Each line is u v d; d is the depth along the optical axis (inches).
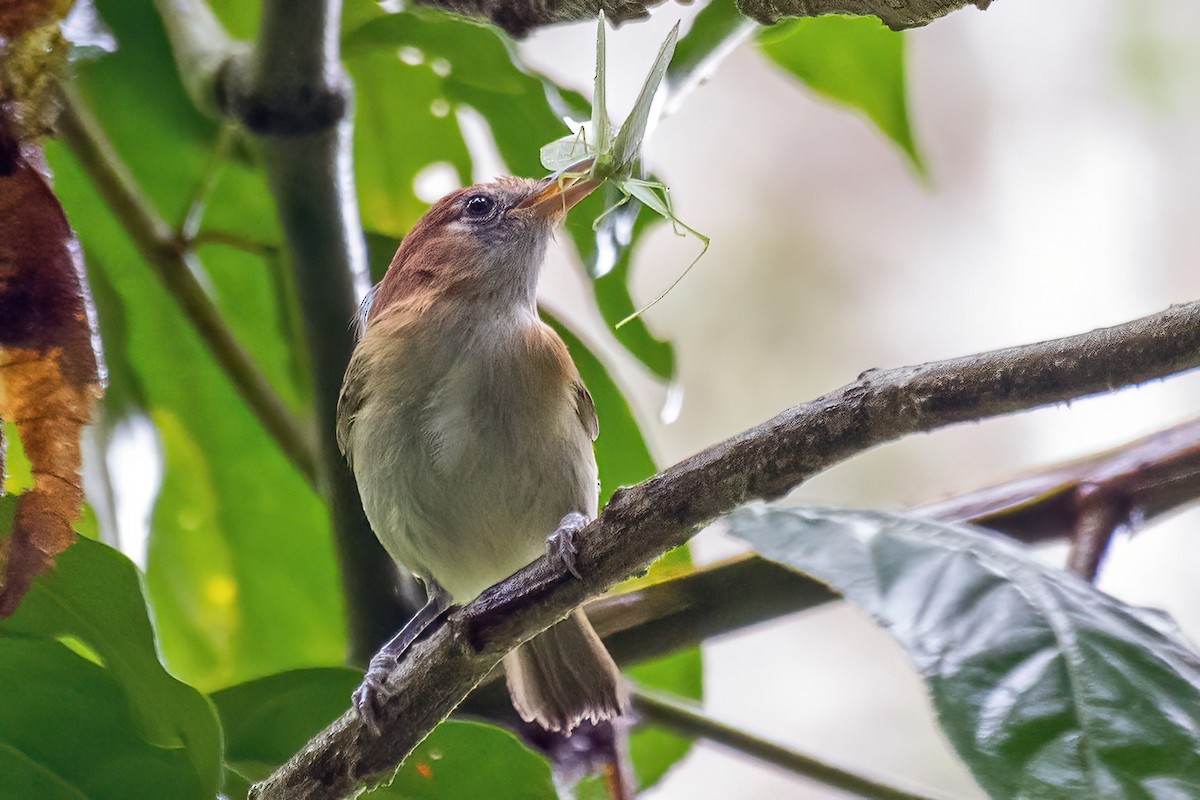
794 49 119.3
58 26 114.9
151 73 118.8
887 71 119.3
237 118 117.2
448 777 116.5
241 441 119.4
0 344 115.0
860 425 114.7
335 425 117.7
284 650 119.7
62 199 118.6
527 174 119.1
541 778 116.4
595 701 117.4
